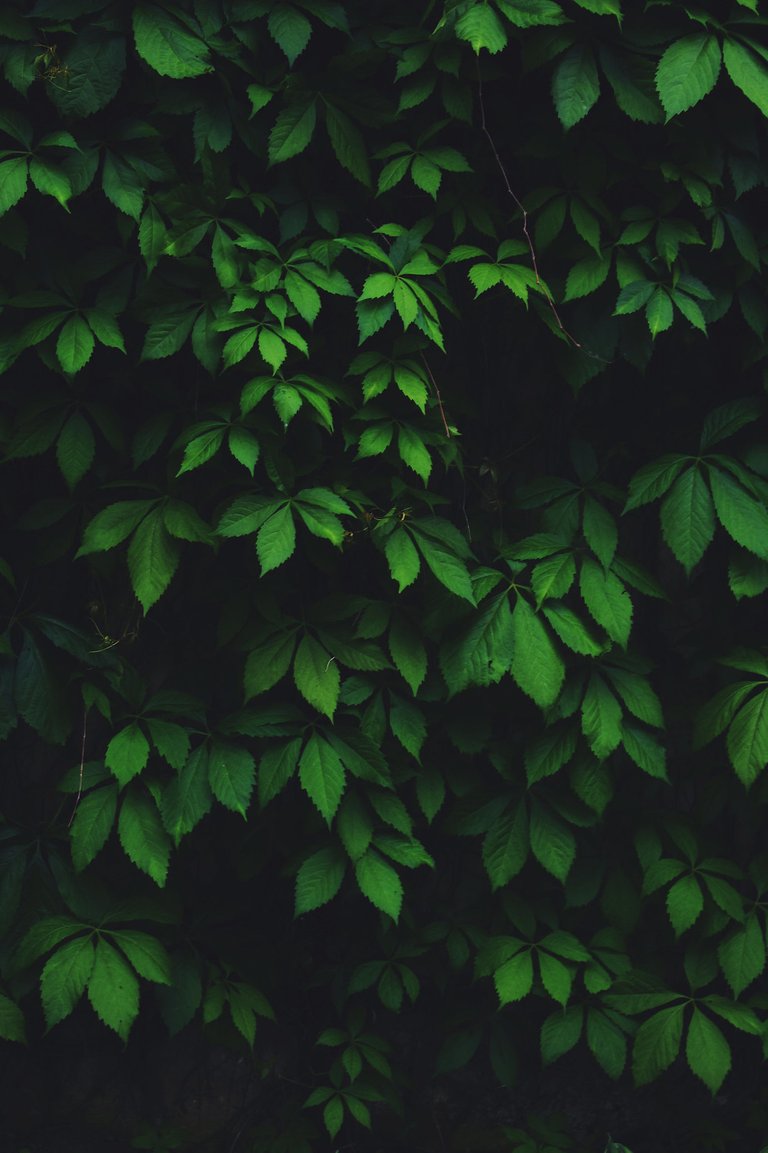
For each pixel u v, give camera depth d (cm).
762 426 265
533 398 273
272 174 251
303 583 262
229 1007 276
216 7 241
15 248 238
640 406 275
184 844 280
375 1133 290
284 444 244
